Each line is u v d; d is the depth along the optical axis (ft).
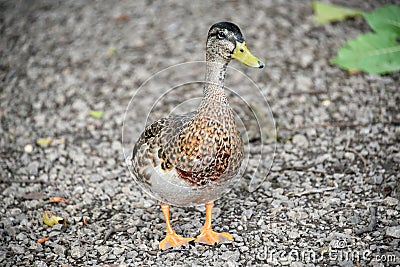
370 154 33.17
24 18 50.47
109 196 31.40
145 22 49.06
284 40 45.65
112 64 44.09
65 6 52.21
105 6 51.85
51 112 39.24
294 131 36.17
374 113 36.99
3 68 44.27
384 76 40.98
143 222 29.09
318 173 32.17
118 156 34.83
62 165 34.14
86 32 48.21
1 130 37.40
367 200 29.43
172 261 26.16
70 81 42.39
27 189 31.86
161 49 45.44
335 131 35.76
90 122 38.14
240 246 26.91
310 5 50.42
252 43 45.37
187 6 51.13
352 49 33.71
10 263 26.37
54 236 28.37
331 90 39.75
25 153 35.09
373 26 34.19
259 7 50.24
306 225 28.07
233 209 29.78
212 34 24.76
